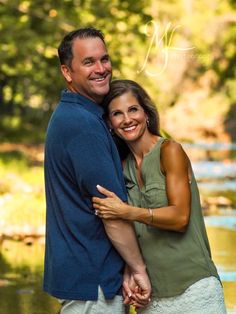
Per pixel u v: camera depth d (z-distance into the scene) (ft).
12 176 65.00
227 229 48.21
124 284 19.25
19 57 71.67
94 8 64.49
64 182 19.06
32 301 31.19
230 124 141.28
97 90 19.25
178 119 137.49
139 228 19.44
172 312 19.21
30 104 139.23
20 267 37.32
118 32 63.36
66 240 19.01
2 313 29.43
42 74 74.64
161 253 19.19
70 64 19.39
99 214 18.79
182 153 19.17
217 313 19.19
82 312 18.94
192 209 19.31
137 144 19.60
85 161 18.71
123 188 19.27
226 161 97.76
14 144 108.37
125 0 64.59
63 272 18.92
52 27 66.28
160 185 19.15
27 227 45.93
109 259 19.08
